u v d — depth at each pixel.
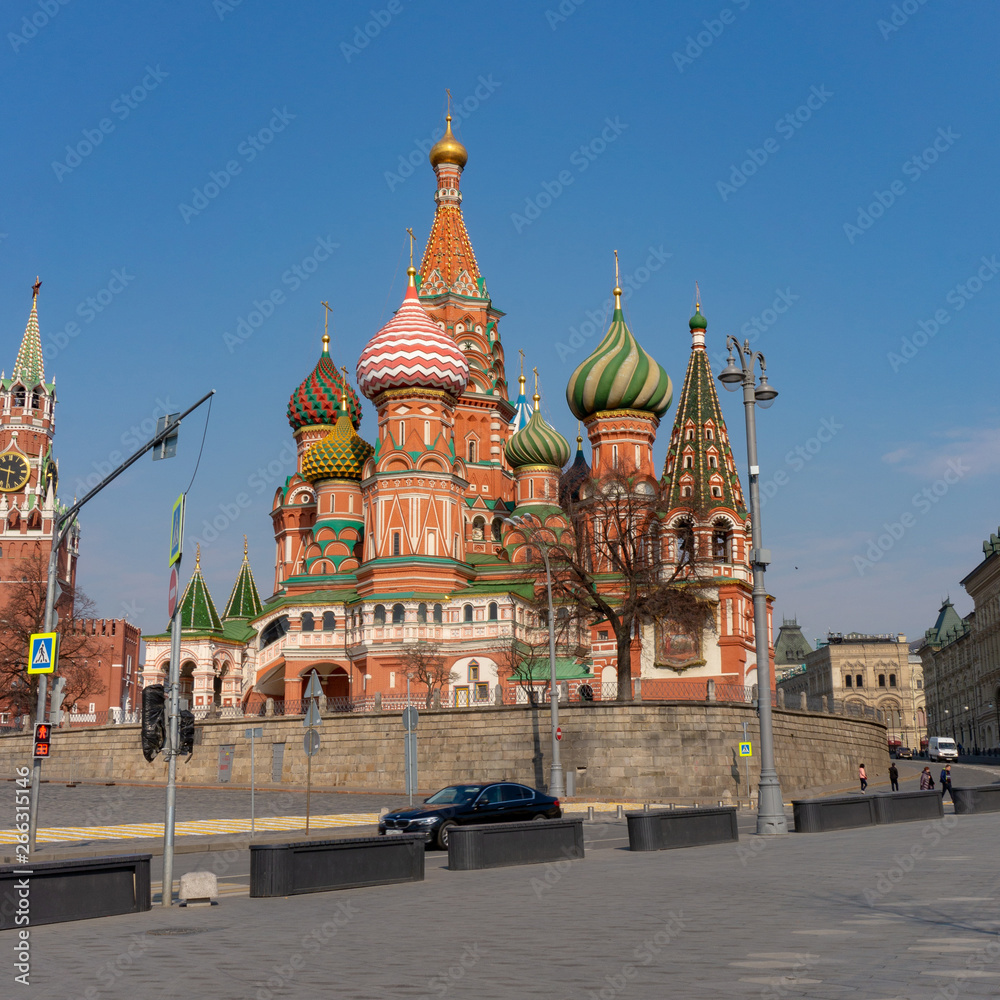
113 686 160.50
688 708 60.06
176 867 29.77
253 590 122.81
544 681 82.06
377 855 23.61
